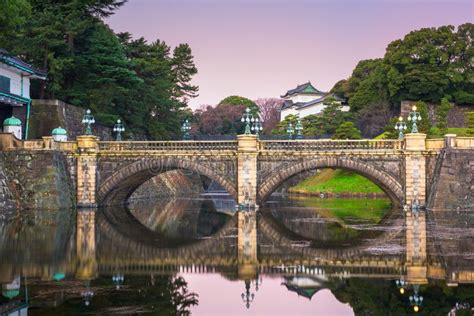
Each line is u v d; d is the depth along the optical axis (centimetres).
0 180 4581
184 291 1944
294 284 2069
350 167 5122
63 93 6588
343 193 7850
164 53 10481
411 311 1705
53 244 2914
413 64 9581
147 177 5881
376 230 3569
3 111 5756
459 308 1725
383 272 2234
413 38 9569
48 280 2058
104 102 6656
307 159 5144
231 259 2561
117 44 7000
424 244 2920
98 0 6912
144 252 2741
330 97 10550
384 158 5119
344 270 2292
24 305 1706
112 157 5316
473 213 4631
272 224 4062
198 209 5866
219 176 5212
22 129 5797
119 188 5656
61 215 4512
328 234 3434
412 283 2042
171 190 8819
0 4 4859
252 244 3036
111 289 1939
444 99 8600
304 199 7369
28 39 6050
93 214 4734
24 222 3931
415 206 5034
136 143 5366
